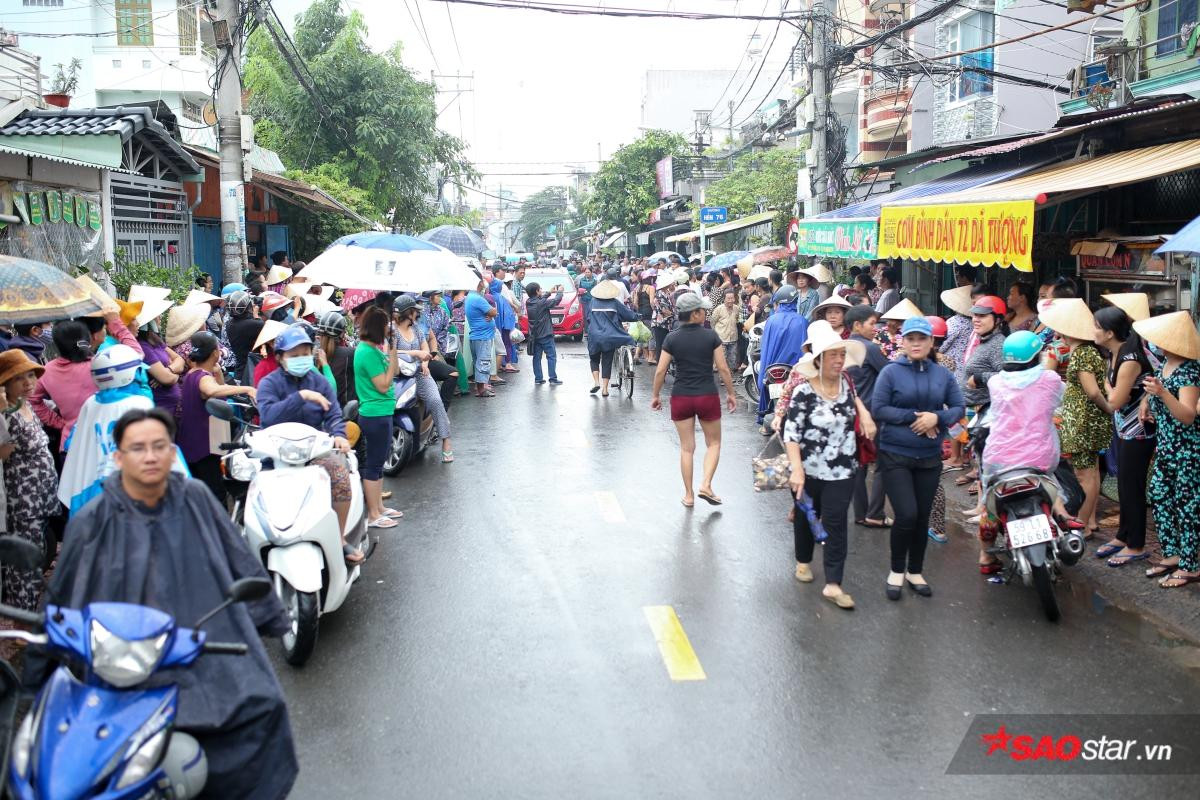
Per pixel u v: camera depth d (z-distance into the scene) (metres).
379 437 8.45
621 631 6.20
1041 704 5.20
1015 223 8.97
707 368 8.98
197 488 3.91
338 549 5.94
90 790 3.05
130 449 3.64
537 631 6.21
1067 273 11.48
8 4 27.56
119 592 3.66
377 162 29.08
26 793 3.10
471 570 7.40
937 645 5.98
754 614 6.49
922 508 6.80
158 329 10.12
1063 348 7.92
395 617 6.46
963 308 10.00
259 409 6.68
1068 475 7.08
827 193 18.30
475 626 6.30
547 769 4.55
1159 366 7.04
